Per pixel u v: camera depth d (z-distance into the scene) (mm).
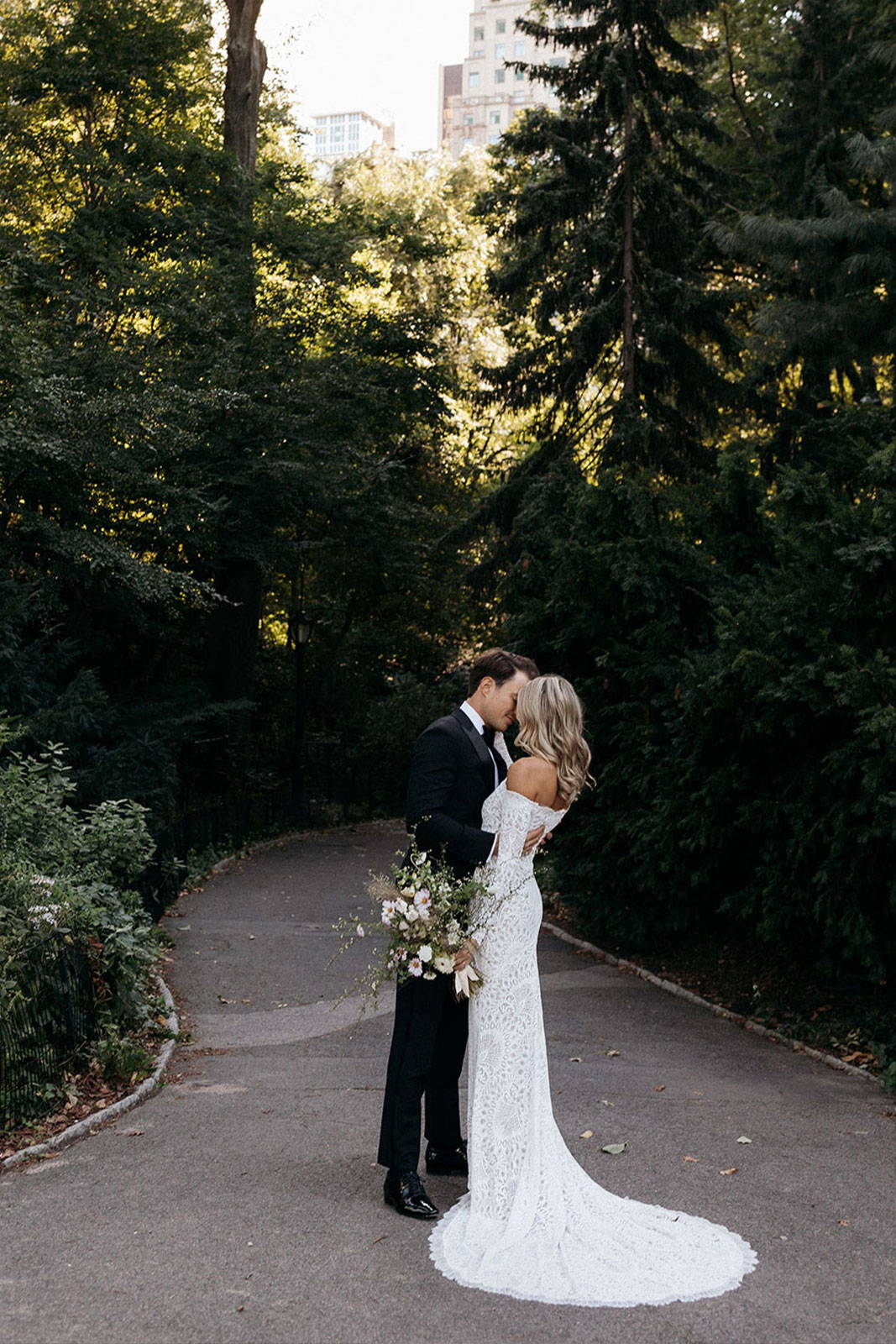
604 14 19297
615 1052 8062
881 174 14656
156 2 20984
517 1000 4805
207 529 18203
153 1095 6750
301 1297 4035
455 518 27812
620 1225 4582
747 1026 9047
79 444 13852
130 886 11180
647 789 10352
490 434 27219
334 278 21438
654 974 10695
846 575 8570
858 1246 4535
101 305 17109
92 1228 4641
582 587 11281
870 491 9938
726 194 21219
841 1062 7930
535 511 18547
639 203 19625
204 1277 4191
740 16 25859
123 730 15164
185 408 15719
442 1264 4281
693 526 12008
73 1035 6832
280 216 21328
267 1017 8922
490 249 30734
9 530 14469
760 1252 4461
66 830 9000
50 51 19922
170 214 19781
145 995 8430
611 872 11062
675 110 19688
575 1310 3961
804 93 20875
